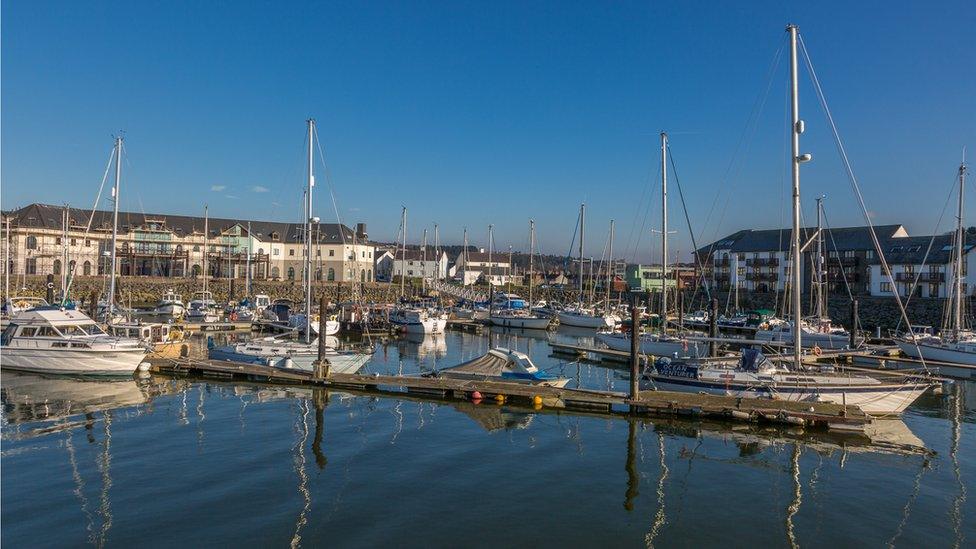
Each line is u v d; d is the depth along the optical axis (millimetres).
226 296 95750
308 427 23016
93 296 49438
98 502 15492
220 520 14617
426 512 15422
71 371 31641
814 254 86938
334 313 66562
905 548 14016
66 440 20594
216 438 21250
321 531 14195
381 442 21203
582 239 76250
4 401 26250
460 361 43219
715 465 19562
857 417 22891
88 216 107125
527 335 63812
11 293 79625
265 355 35969
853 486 17828
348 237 125312
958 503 16609
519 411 26188
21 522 14266
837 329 59406
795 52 26750
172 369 33281
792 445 21750
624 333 51125
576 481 17922
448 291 110625
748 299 96188
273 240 123188
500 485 17422
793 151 26828
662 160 46562
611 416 25469
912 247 87750
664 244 46781
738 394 26953
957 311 45906
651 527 14922
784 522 15320
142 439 20875
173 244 111875
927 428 24375
